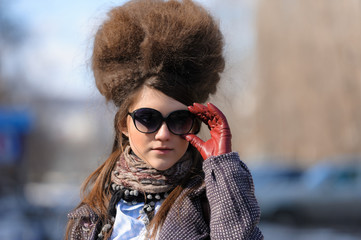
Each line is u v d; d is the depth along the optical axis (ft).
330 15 184.65
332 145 197.67
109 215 19.92
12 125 114.73
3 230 90.27
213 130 19.17
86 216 20.07
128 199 19.97
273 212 106.63
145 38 19.21
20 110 118.62
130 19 19.81
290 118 212.23
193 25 19.52
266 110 221.46
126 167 20.06
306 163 201.57
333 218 105.19
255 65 216.74
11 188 132.87
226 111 23.85
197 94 19.88
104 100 21.58
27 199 131.34
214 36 20.38
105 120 22.98
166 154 19.12
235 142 34.55
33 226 91.25
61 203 94.63
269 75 215.92
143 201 19.92
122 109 19.71
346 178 107.76
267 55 213.87
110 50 19.83
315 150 202.90
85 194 21.31
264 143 222.89
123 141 20.89
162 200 19.77
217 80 20.97
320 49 192.34
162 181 19.57
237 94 30.22
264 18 212.23
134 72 19.34
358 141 190.39
